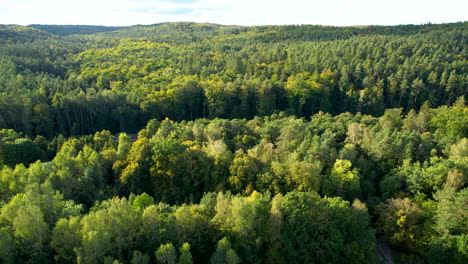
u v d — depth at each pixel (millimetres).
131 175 83688
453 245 59688
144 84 194000
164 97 174375
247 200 61875
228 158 86688
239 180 79875
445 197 65562
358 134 104125
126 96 175375
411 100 186125
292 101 182000
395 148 90875
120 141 109500
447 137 98750
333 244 58375
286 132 105812
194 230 56250
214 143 98062
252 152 95375
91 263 47062
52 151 113688
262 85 179375
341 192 78812
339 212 63125
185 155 86688
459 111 120125
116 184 85438
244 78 195500
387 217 69812
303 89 178625
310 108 188375
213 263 50500
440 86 181875
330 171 85250
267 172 79812
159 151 87250
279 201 60938
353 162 89250
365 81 187125
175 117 180500
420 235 66438
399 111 140125
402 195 76812
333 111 192000
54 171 79875
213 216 63812
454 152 85625
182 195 84000
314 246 58156
